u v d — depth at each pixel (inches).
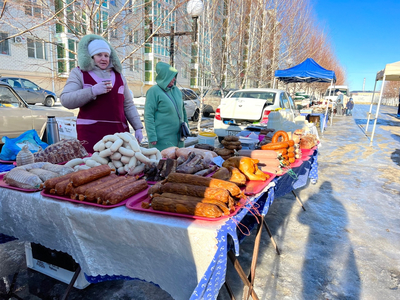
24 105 215.2
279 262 98.0
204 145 95.3
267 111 258.1
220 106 273.6
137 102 471.2
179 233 45.9
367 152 309.9
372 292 83.9
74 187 56.1
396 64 345.1
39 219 59.4
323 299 80.2
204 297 43.7
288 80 562.3
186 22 306.5
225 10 372.5
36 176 61.7
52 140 119.1
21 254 94.8
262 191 65.5
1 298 73.8
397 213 145.1
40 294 75.8
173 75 120.0
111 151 68.1
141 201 57.2
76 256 57.8
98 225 52.2
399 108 885.2
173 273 50.3
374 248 109.3
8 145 85.8
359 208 150.8
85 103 90.0
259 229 74.6
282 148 97.5
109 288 80.0
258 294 81.0
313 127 187.6
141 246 51.1
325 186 187.8
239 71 409.1
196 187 53.1
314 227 126.3
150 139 120.1
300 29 568.7
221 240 44.4
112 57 98.2
